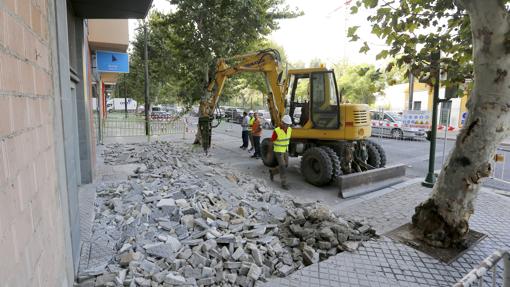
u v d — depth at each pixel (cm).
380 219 543
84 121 691
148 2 596
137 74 2766
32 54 175
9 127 131
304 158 851
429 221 449
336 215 538
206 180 713
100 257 373
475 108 396
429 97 2891
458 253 418
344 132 837
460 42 514
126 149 1252
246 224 470
